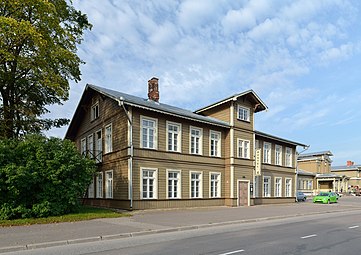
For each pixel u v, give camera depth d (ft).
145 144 73.67
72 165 55.57
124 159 71.82
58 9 72.69
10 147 52.80
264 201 107.96
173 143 79.92
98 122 89.56
